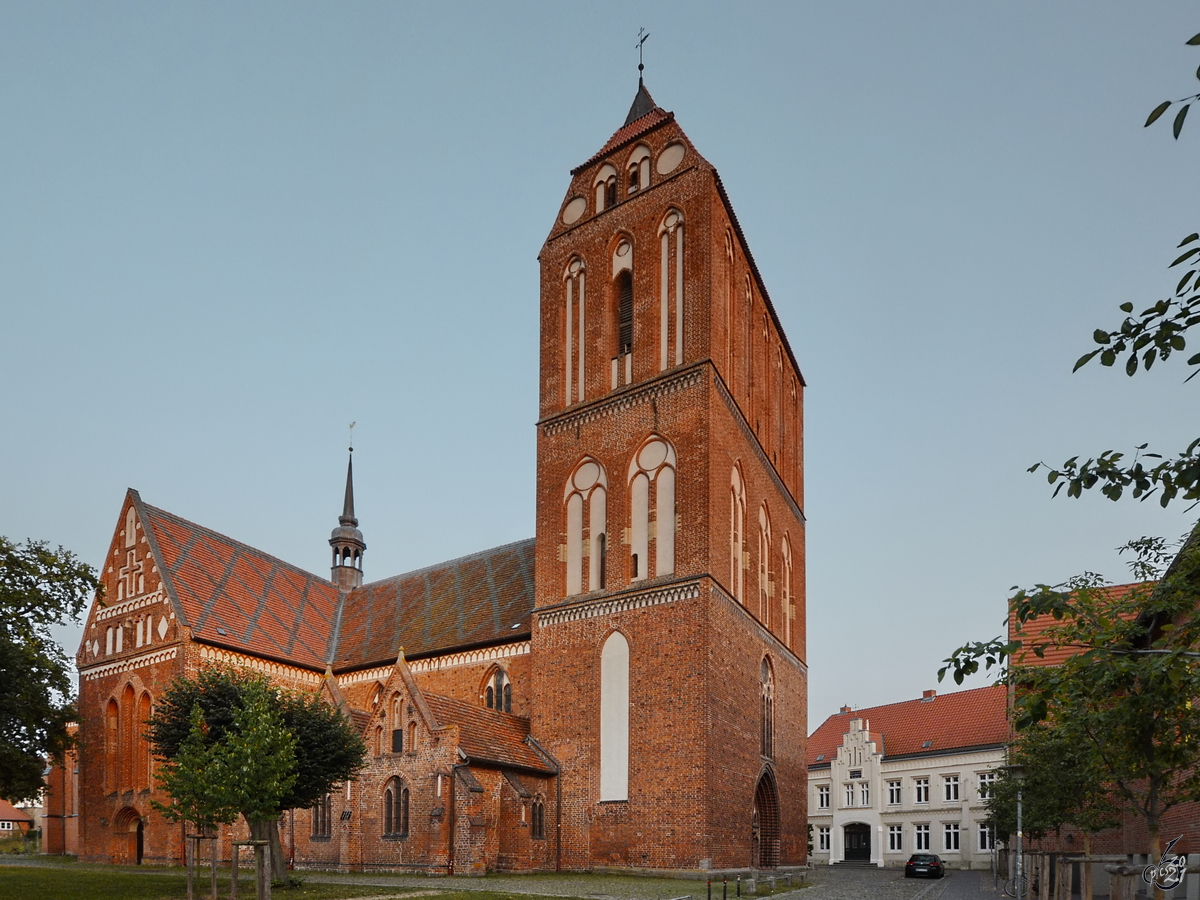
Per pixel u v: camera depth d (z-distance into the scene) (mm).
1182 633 12430
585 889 31562
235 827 46250
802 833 52812
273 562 61375
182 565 53219
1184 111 7910
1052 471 10805
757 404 50562
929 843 79312
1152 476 10234
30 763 37469
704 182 44781
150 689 50062
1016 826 42906
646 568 42562
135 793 49312
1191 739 17141
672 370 43719
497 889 31266
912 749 82875
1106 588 20781
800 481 59188
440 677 50812
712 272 43969
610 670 42188
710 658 39562
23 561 38094
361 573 68312
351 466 70188
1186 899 22016
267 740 27812
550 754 42875
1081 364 9664
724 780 39875
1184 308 9273
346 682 55125
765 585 49500
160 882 34375
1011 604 11992
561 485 46625
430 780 39000
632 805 39781
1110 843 46531
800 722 53938
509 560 55531
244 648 51500
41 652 37750
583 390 47344
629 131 49562
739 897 32250
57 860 55625
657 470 43344
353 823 40781
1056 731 28766
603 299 47531
